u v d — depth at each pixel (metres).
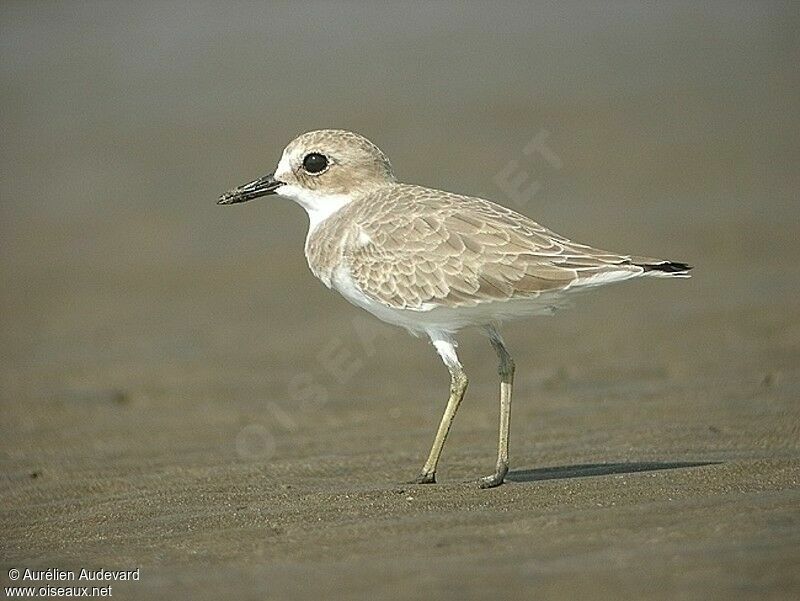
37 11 31.45
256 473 10.69
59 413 13.43
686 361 13.52
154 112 26.16
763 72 27.17
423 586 7.30
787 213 18.97
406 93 26.48
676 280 16.61
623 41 29.78
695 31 30.38
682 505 8.59
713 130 23.67
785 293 15.59
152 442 12.18
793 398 11.84
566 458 10.45
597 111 24.98
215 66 28.48
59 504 10.12
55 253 20.02
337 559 7.93
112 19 31.39
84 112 26.27
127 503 9.91
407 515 8.85
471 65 28.25
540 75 27.45
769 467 9.55
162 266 19.19
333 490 9.84
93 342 16.16
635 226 18.70
